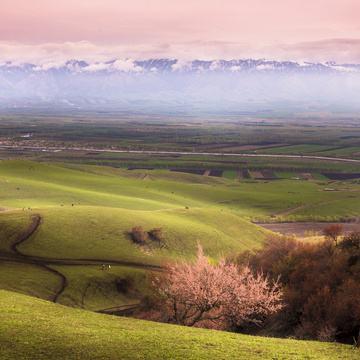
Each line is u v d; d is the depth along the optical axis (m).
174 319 88.94
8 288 147.12
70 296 152.75
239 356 55.81
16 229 199.75
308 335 93.12
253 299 83.44
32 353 55.41
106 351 56.69
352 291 98.44
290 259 134.88
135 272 174.75
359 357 57.28
